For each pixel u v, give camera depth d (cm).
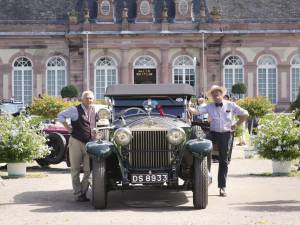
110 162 1402
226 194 1518
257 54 5997
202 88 5888
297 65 6028
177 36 5866
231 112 1538
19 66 5981
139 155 1354
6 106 3644
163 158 1355
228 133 1530
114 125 1444
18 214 1274
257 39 5988
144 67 5900
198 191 1320
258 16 6069
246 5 6156
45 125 2302
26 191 1628
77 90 5688
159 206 1385
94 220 1195
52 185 1755
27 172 2134
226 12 6100
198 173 1325
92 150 1328
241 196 1513
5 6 6122
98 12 5909
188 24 5903
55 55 5944
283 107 5991
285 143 1953
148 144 1352
